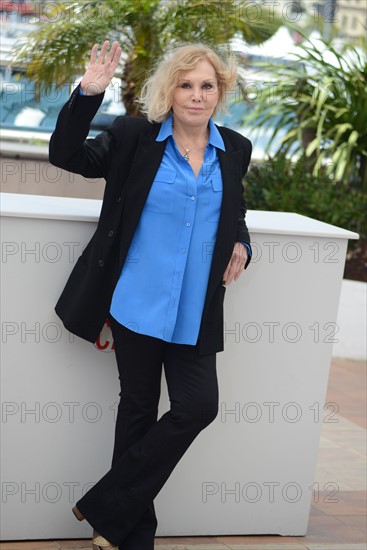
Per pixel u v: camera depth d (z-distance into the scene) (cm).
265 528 342
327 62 784
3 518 315
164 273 283
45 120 661
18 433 311
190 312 286
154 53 625
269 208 722
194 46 282
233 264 295
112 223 285
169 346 293
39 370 309
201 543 332
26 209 303
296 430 337
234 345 326
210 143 289
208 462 331
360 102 763
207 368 291
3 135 644
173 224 283
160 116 285
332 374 623
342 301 670
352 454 455
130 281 285
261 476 337
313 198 720
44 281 304
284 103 783
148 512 304
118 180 285
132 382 295
